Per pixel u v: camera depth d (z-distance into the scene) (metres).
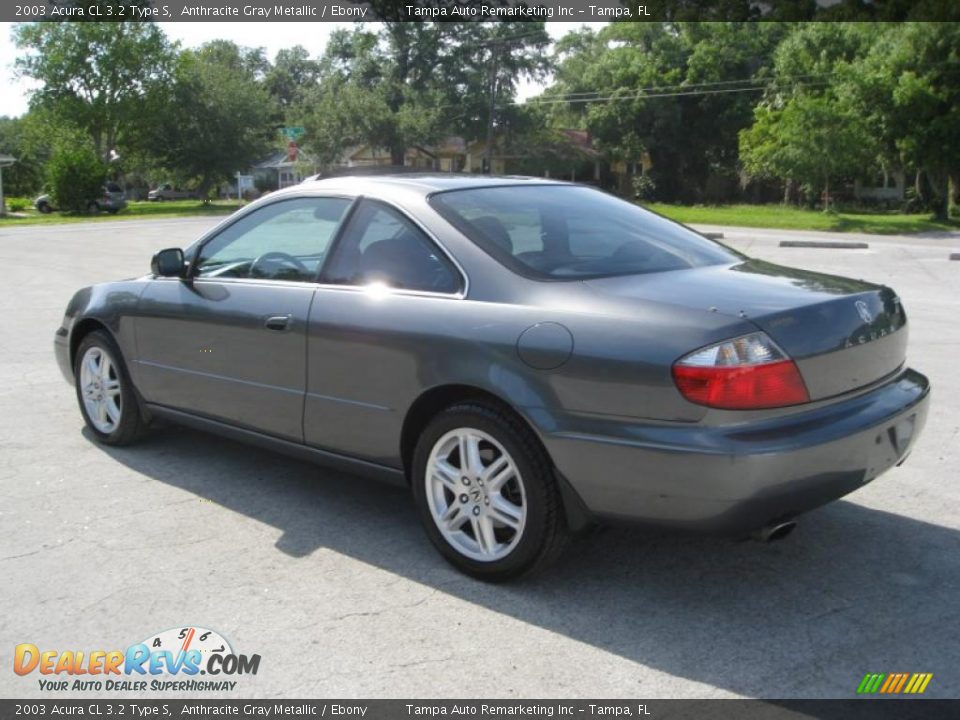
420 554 3.82
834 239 26.33
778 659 2.96
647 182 58.28
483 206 3.88
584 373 3.12
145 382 4.91
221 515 4.27
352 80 60.41
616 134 57.91
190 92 60.00
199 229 29.89
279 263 4.29
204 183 61.97
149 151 61.53
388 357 3.65
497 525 3.51
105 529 4.11
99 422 5.35
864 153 38.09
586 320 3.19
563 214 4.00
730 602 3.36
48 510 4.34
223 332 4.35
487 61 58.75
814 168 38.94
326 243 4.11
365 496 4.52
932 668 2.89
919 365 7.29
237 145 61.12
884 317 3.44
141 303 4.83
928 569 3.61
